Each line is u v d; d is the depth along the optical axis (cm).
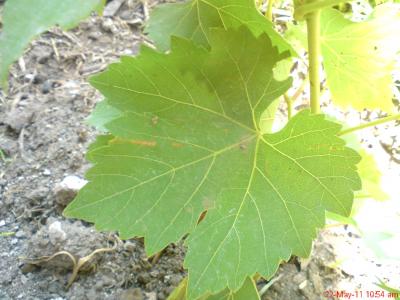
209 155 20
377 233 27
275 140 20
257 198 20
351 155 19
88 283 29
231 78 20
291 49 22
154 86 19
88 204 19
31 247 30
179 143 20
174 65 19
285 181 20
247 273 20
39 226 32
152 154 19
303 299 29
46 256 29
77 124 37
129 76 19
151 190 19
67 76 42
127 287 29
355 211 27
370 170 27
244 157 20
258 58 20
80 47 44
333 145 20
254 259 20
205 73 19
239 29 19
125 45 44
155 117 19
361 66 26
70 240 30
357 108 28
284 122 38
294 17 21
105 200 19
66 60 43
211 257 20
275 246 20
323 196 20
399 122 39
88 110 39
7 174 35
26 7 13
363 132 39
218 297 24
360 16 38
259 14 20
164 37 23
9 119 37
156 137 19
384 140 38
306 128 20
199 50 19
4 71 13
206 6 21
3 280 29
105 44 44
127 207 19
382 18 24
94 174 19
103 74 19
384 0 27
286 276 30
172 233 19
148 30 23
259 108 20
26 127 37
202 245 20
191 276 19
